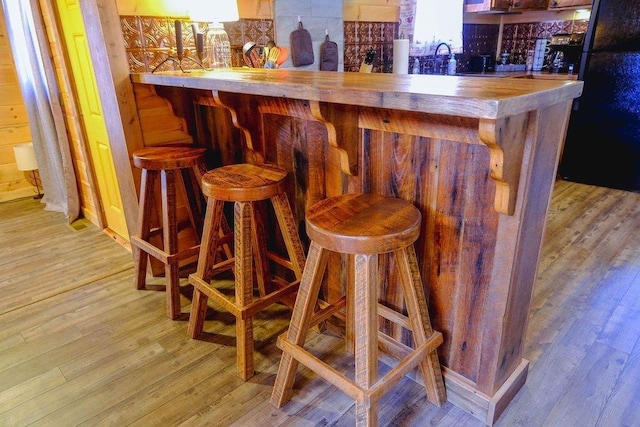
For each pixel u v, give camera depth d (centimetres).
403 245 119
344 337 185
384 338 167
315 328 191
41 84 293
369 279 118
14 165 370
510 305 130
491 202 121
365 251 116
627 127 335
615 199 333
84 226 315
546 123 113
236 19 218
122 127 214
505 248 122
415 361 135
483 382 141
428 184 135
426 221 139
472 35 439
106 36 198
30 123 321
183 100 226
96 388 162
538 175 118
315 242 127
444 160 128
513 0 390
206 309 193
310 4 286
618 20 315
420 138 132
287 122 176
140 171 224
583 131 357
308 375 166
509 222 119
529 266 133
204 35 226
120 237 288
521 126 105
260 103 182
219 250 248
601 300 207
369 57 335
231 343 186
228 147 218
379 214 129
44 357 179
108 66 203
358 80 138
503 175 106
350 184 158
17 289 232
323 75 164
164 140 230
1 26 337
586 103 348
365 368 123
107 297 223
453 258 136
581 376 161
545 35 439
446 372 151
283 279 214
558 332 186
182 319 203
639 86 320
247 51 233
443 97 94
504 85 112
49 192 346
